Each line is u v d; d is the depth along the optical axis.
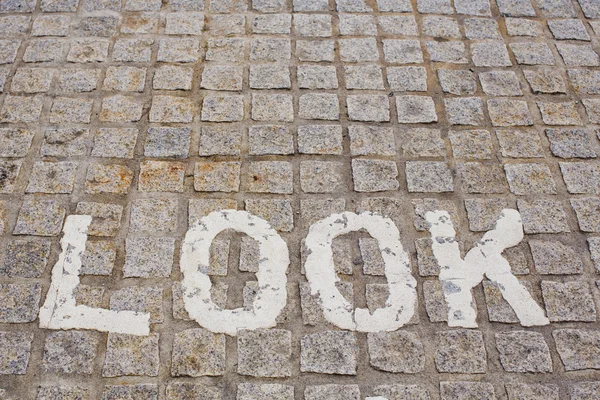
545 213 3.36
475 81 3.94
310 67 3.94
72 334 2.88
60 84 3.78
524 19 4.33
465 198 3.40
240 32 4.11
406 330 2.95
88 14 4.17
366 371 2.84
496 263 3.17
